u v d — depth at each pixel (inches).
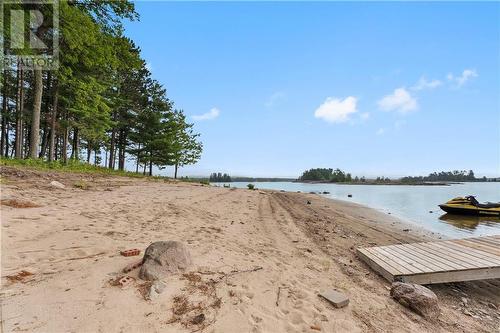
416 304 157.4
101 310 109.5
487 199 1369.3
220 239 244.8
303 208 631.2
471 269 212.5
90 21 534.0
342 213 624.7
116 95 1131.9
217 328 110.9
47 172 486.6
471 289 215.5
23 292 116.4
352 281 195.8
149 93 1400.1
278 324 121.8
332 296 153.4
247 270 174.1
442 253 254.8
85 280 130.4
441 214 726.5
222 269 167.2
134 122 1344.7
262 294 146.4
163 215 310.0
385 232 431.2
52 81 869.8
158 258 145.4
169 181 1012.5
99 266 146.3
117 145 1417.3
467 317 168.6
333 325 127.9
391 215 674.2
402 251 262.4
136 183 667.4
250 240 265.9
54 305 109.6
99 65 698.8
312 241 304.8
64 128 898.1
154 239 212.4
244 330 112.9
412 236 419.5
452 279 209.6
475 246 279.1
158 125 1327.5
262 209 524.4
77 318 103.5
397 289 172.7
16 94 994.1
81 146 1366.9
